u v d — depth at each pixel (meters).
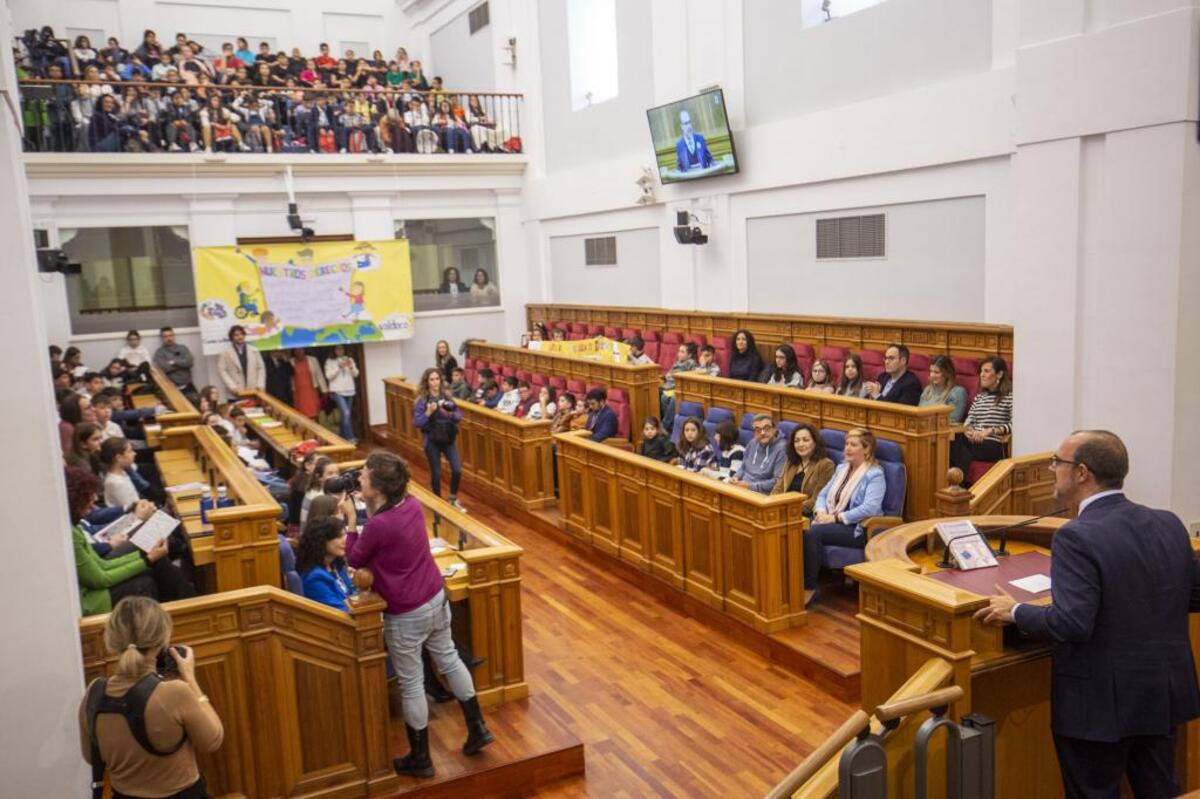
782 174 10.56
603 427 9.12
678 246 12.48
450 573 5.21
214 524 4.76
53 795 3.75
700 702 5.37
